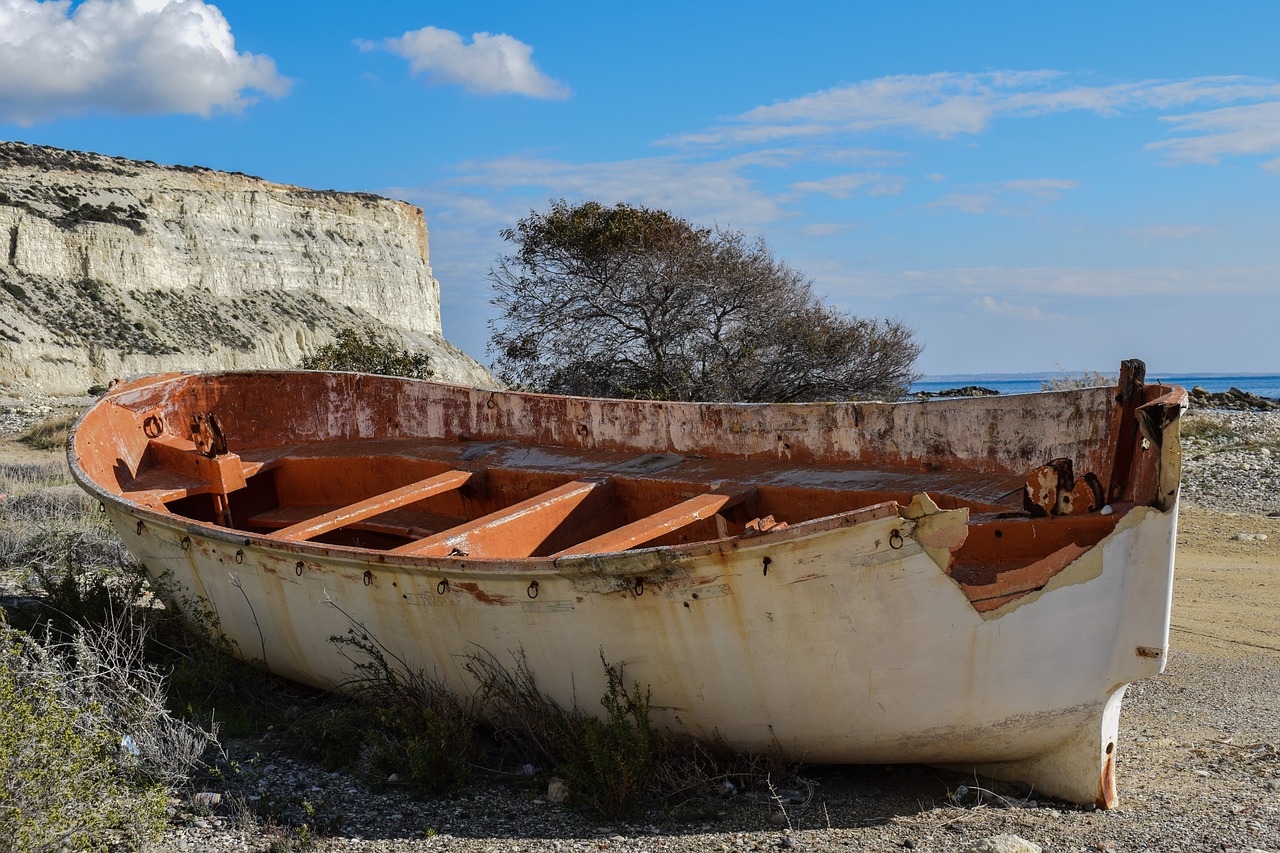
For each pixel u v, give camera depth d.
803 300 17.84
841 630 3.88
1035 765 4.23
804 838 3.70
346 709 4.89
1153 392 4.15
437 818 3.96
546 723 4.46
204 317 67.44
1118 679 3.99
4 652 4.21
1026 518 4.28
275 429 8.79
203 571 5.68
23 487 13.03
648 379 17.16
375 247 86.62
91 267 63.66
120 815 3.52
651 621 4.13
